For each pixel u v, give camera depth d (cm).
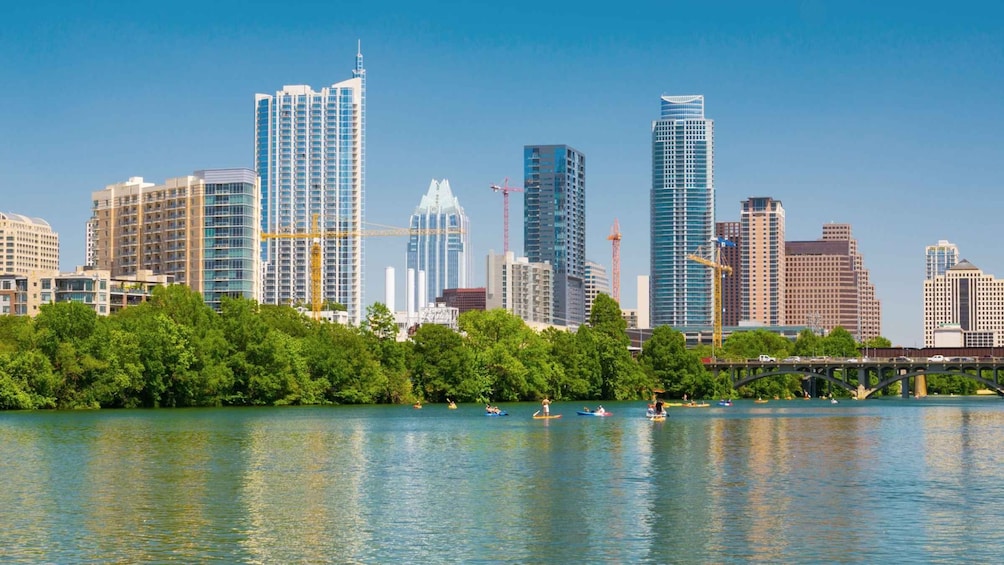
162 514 9062
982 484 10962
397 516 8988
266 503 9650
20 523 8631
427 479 11319
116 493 10212
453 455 13788
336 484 10894
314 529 8419
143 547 7762
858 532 8325
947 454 14100
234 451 14150
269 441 15662
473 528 8481
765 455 13925
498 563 7319
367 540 8012
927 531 8362
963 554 7575
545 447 15012
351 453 13988
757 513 9156
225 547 7775
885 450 14675
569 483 11012
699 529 8444
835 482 11125
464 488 10638
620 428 19212
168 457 13325
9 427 17900
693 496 10106
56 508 9350
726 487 10719
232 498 9938
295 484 10894
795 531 8375
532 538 8094
